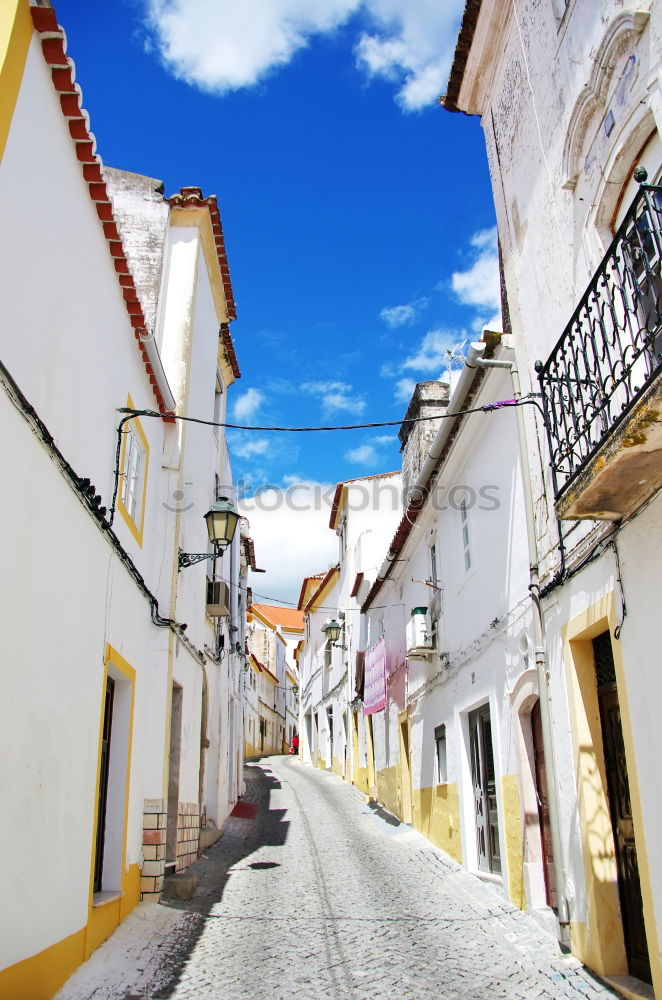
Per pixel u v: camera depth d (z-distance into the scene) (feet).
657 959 15.61
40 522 16.06
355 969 19.51
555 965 19.63
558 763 21.63
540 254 23.95
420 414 45.98
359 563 68.44
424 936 22.81
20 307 15.21
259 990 17.80
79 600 19.06
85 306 20.06
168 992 17.60
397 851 38.93
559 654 21.72
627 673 17.28
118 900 22.68
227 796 52.16
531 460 24.35
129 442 26.21
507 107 27.66
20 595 14.93
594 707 20.44
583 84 20.48
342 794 66.80
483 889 28.78
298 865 35.06
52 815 16.69
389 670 53.31
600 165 19.40
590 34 20.10
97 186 19.79
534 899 24.09
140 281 35.32
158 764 27.43
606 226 19.81
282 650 157.89
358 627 70.28
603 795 19.71
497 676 28.43
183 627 30.89
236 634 61.98
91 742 20.02
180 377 34.04
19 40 14.87
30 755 15.46
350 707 74.33
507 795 27.02
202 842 38.37
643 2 17.17
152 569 30.09
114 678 24.82
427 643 39.17
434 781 39.65
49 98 16.80
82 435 20.04
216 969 19.44
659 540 15.88
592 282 15.92
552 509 22.45
